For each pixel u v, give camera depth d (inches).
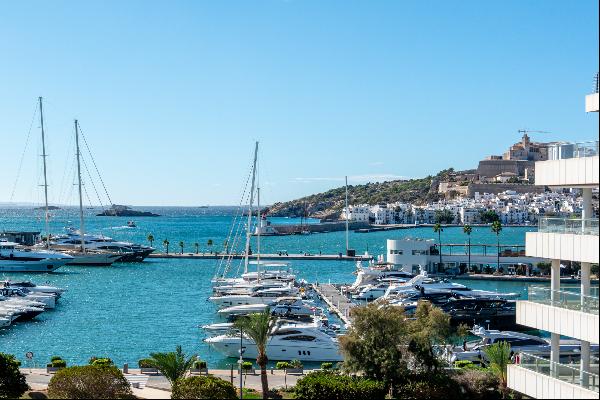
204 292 6727.4
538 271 7765.8
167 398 2556.6
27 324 4864.7
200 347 4128.9
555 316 1753.2
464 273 7706.7
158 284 7362.2
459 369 2812.5
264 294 5620.1
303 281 6811.0
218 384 2330.2
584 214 1743.4
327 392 2460.6
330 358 3752.5
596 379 1622.8
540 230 1829.5
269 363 3742.6
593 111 1649.9
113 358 3823.8
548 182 1779.0
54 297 5629.9
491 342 3769.7
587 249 1654.8
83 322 4965.6
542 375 1790.1
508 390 2544.3
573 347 2593.5
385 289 5954.7
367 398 2448.3
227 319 4990.2
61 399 2239.2
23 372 3117.6
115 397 2294.5
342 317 5002.5
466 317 4719.5
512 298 5693.9
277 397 2647.6
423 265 7436.0
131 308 5674.2
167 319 5128.0
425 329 2933.1
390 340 2640.3
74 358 3821.4
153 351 4008.4
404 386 2534.5
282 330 3784.5
